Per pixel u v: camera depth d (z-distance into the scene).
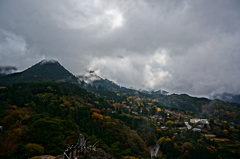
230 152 77.62
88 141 42.59
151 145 87.94
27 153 25.08
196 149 76.12
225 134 119.44
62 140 34.69
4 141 26.56
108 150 45.03
